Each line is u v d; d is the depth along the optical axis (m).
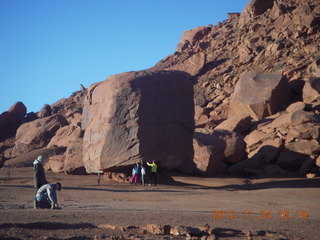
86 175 31.75
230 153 35.31
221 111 49.59
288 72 51.44
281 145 33.84
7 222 6.61
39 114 83.50
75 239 5.64
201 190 20.92
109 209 10.72
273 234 6.59
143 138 24.16
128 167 25.03
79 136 49.75
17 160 44.56
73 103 87.56
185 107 25.78
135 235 6.07
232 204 14.20
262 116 42.41
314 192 19.64
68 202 12.64
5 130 78.75
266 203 14.99
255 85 44.28
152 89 25.09
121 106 24.78
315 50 56.38
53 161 34.72
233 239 6.14
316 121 34.34
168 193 18.20
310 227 8.06
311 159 31.92
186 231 6.26
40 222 6.78
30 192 16.16
